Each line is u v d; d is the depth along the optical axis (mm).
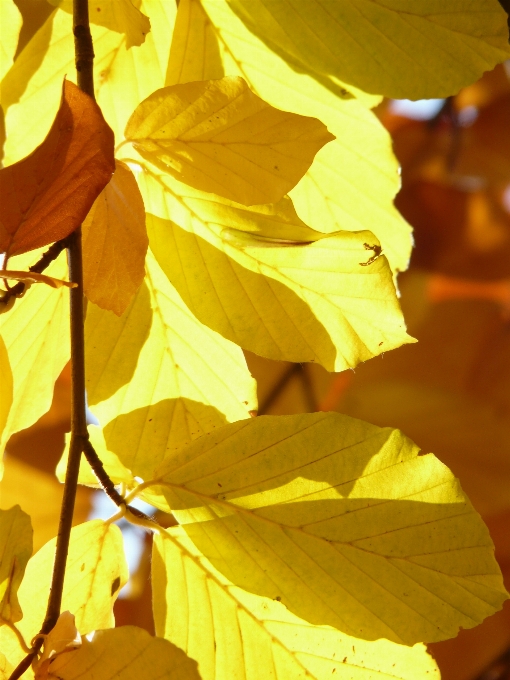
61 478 587
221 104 544
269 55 599
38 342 583
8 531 545
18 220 528
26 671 535
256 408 587
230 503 558
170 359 588
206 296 567
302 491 555
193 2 592
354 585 554
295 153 546
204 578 567
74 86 519
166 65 602
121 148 573
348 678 565
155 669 524
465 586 549
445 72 592
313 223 619
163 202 567
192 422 585
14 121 593
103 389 585
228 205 562
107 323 587
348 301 563
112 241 549
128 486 583
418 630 552
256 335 566
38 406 583
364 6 583
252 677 566
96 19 571
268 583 560
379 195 615
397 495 552
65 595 562
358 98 607
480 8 581
